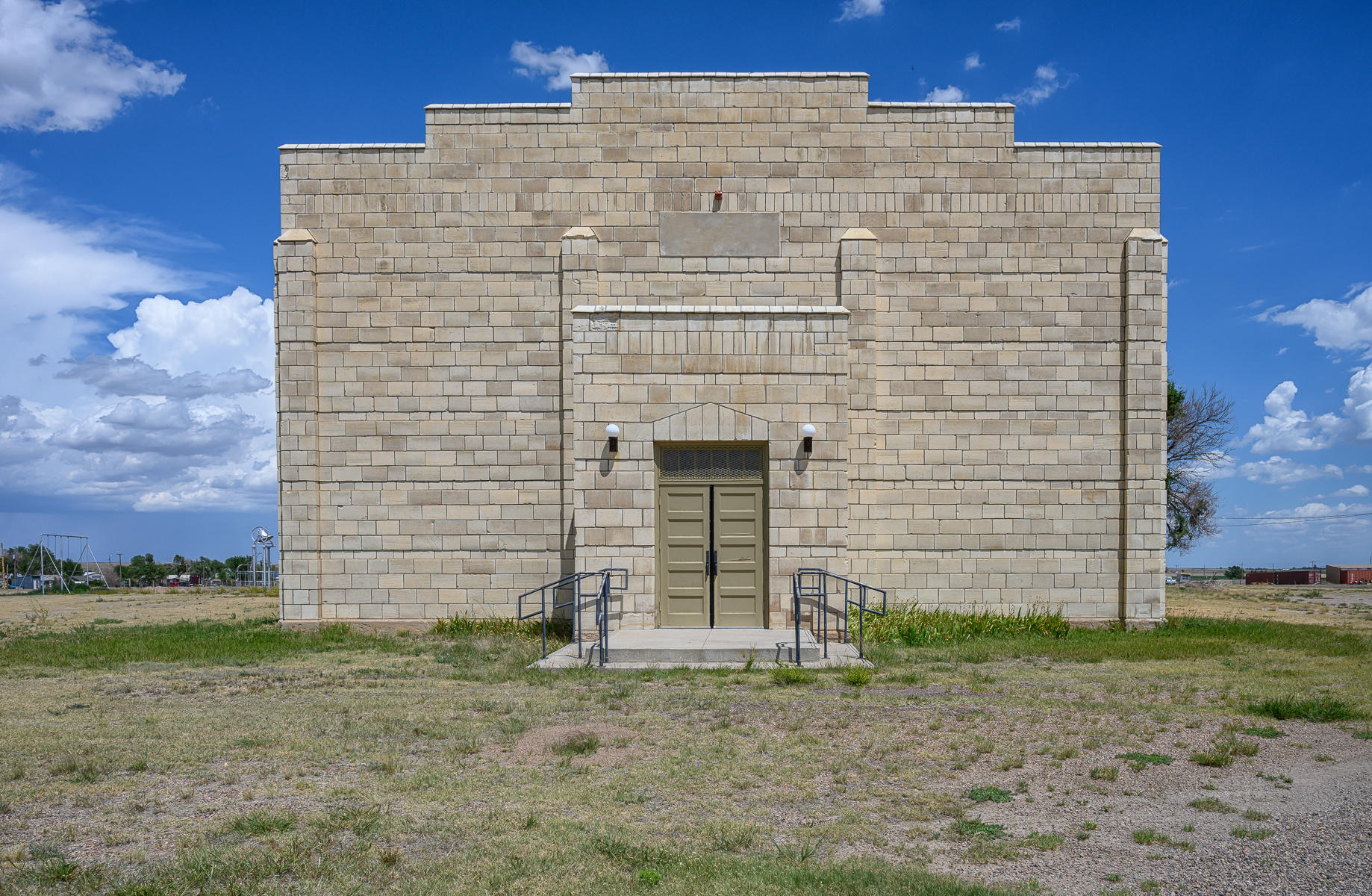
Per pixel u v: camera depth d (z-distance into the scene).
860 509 17.86
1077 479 18.08
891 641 15.74
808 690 11.23
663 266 17.94
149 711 10.12
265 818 6.32
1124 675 12.59
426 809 6.64
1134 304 18.06
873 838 6.16
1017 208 18.17
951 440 18.05
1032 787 7.29
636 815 6.57
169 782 7.35
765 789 7.20
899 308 18.08
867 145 18.14
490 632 17.05
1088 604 18.02
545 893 5.20
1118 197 18.22
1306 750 8.35
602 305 16.41
